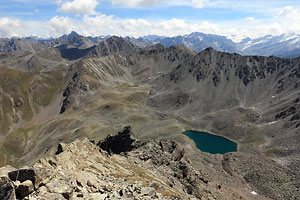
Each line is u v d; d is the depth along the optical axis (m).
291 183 119.25
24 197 15.82
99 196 20.31
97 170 31.25
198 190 54.25
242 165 139.12
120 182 27.02
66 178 20.91
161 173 55.50
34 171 17.75
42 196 16.56
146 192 22.98
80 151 40.59
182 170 63.19
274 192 108.56
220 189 72.31
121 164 44.88
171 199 25.23
